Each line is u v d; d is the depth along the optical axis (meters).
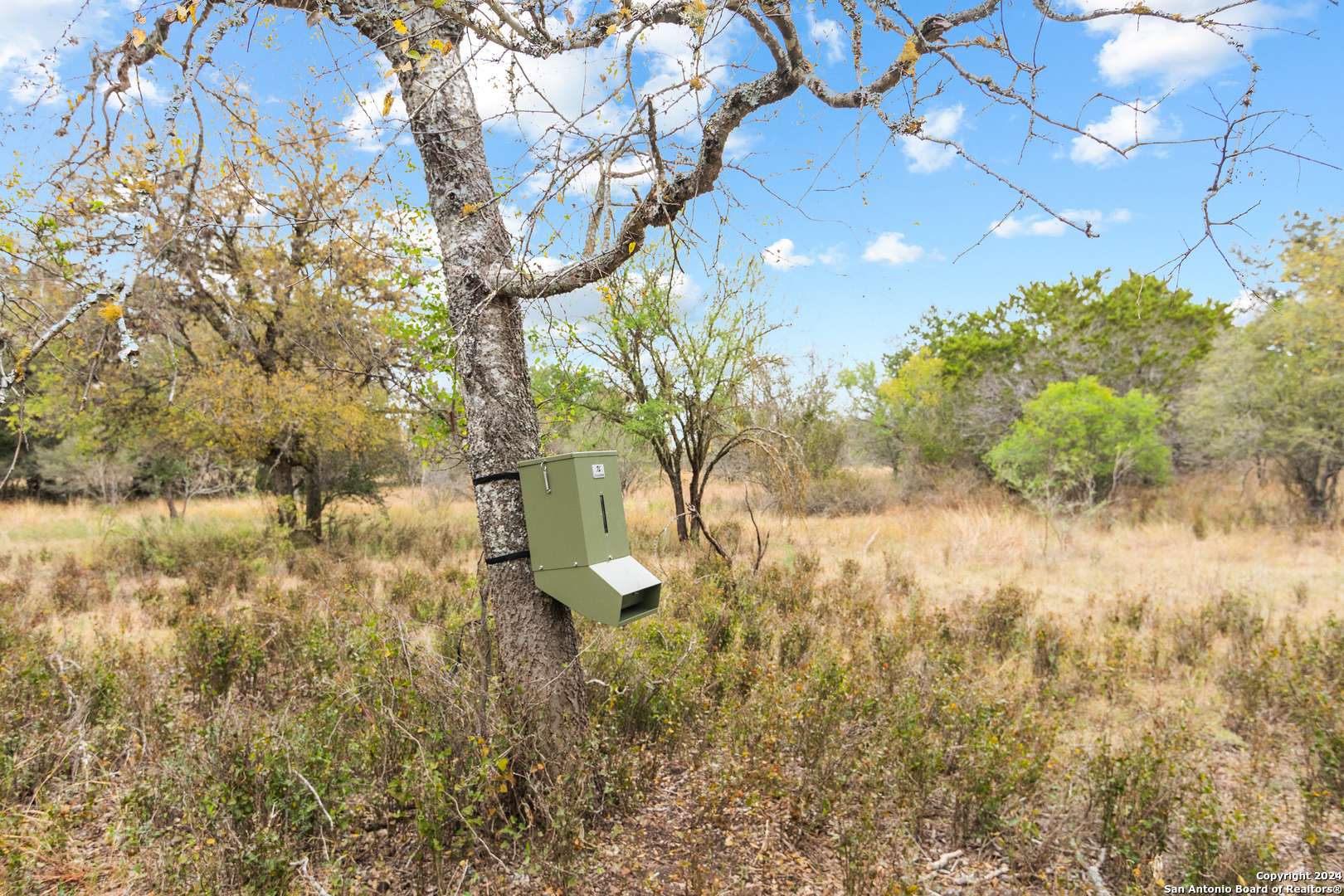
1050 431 18.41
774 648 7.18
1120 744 5.11
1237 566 12.55
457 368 4.25
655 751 4.61
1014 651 7.26
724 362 15.23
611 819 4.08
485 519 4.17
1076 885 3.61
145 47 3.25
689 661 5.62
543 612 4.14
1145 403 18.33
